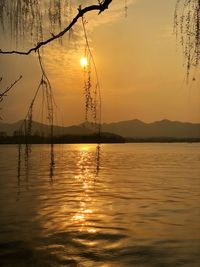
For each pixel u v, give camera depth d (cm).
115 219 1223
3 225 1116
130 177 2691
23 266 762
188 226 1127
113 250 884
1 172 2928
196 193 1866
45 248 887
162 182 2375
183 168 3628
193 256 841
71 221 1176
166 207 1455
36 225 1120
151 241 960
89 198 1669
